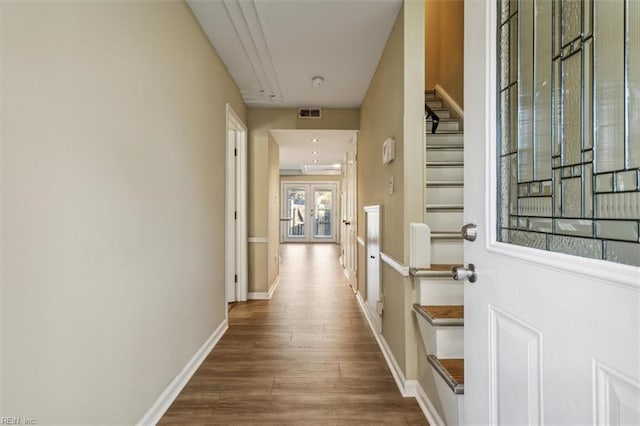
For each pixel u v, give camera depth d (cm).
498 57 93
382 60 259
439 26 383
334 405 182
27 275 92
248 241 407
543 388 71
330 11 207
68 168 106
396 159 211
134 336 146
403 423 168
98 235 121
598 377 58
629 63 59
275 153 469
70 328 108
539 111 81
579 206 69
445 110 341
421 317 182
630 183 58
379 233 261
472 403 101
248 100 376
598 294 58
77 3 110
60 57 103
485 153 94
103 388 125
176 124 188
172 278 185
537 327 73
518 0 89
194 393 193
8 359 88
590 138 67
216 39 242
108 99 126
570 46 72
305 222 1105
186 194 204
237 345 264
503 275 85
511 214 90
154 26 161
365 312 342
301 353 249
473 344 100
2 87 85
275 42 246
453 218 232
